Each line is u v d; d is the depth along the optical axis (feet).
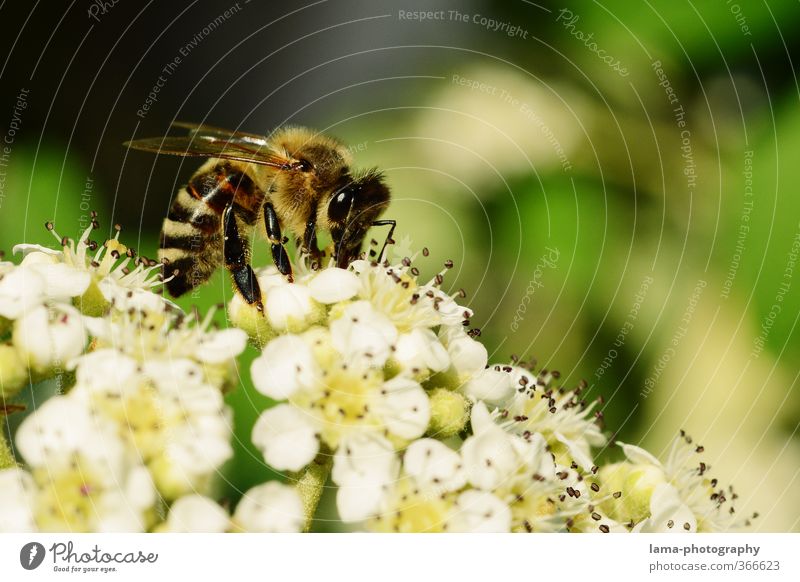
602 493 0.41
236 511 0.38
